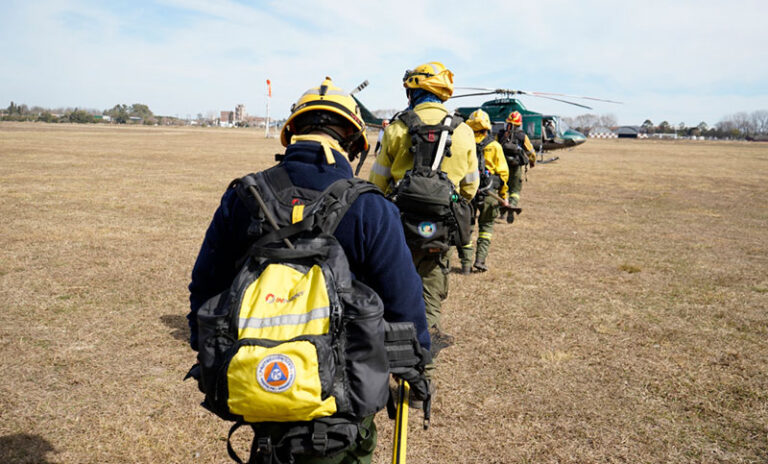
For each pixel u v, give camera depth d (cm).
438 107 329
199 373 170
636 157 3369
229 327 145
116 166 1730
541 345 438
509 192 809
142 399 338
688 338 458
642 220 1051
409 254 163
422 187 303
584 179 1823
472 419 329
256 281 149
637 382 378
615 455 296
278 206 157
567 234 895
